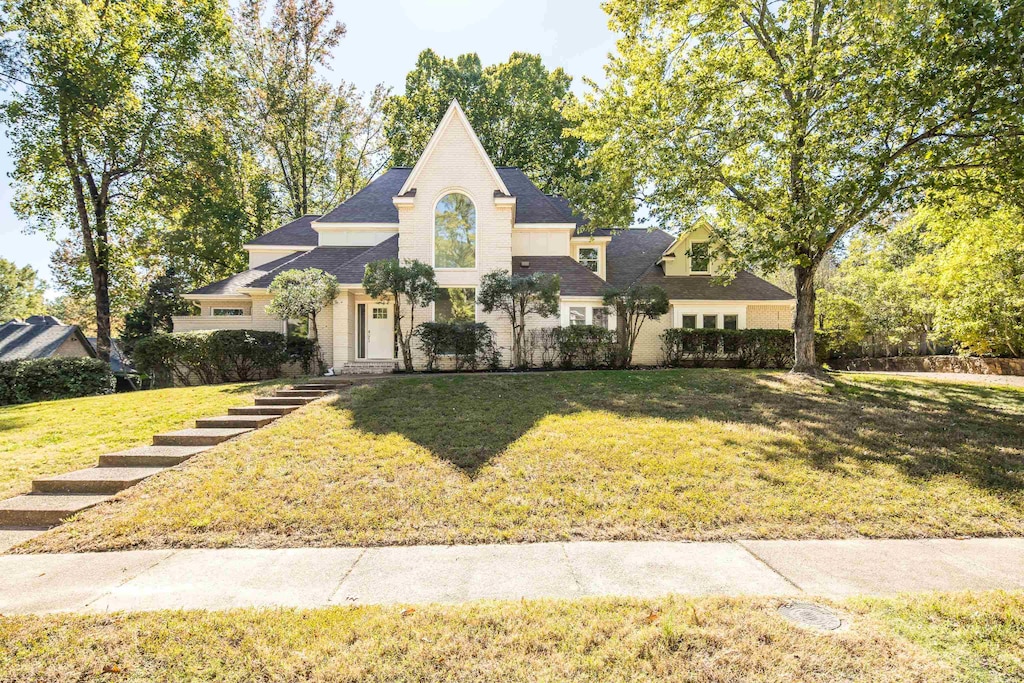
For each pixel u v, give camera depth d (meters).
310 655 3.03
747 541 5.18
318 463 7.30
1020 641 3.12
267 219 30.55
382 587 4.15
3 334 31.92
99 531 5.41
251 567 4.61
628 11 14.00
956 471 6.98
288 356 16.59
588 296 18.38
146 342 15.17
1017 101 8.98
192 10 21.33
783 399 11.12
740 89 13.59
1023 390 12.17
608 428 8.77
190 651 3.09
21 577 4.40
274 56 29.50
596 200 17.12
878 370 24.83
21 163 19.17
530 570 4.49
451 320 17.52
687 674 2.81
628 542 5.18
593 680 2.78
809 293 14.27
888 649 3.03
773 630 3.24
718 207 15.17
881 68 10.59
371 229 21.06
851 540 5.21
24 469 7.41
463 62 34.78
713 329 19.31
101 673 2.89
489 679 2.79
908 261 25.45
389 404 10.48
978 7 8.81
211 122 24.89
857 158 10.87
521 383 12.65
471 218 17.59
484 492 6.39
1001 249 14.48
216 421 9.31
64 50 18.38
